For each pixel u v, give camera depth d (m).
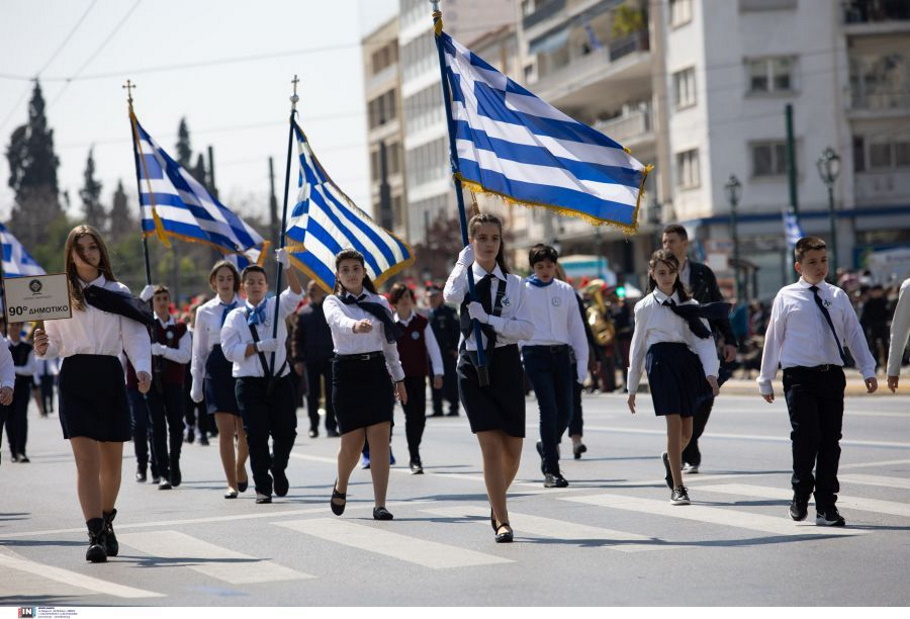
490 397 9.59
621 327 30.97
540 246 13.57
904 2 52.41
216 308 13.55
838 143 52.25
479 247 9.68
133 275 96.69
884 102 52.47
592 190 11.12
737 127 52.03
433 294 25.69
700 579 8.01
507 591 7.81
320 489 13.83
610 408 24.75
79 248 9.60
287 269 13.05
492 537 9.94
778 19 52.09
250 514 11.87
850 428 17.83
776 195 52.09
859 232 52.47
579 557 8.91
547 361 13.30
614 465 14.86
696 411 12.23
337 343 11.20
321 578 8.49
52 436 25.95
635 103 59.50
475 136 11.22
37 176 126.12
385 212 47.12
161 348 14.38
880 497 11.30
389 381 11.26
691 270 13.04
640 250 59.75
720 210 52.22
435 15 11.29
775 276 52.06
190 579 8.58
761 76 52.28
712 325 12.67
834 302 10.02
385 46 94.88
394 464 16.20
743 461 14.57
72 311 9.52
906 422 18.56
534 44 66.25
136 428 15.39
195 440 21.69
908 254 43.03
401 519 11.15
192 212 16.72
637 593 7.62
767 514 10.59
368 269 14.45
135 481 15.54
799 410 10.00
